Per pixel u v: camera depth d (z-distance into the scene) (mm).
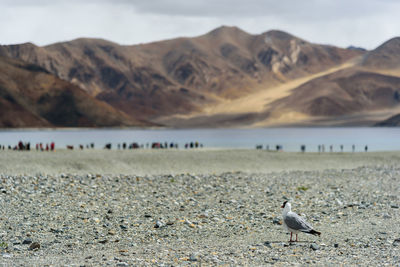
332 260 15547
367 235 20000
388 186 39469
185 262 15398
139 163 62875
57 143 188875
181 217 24906
